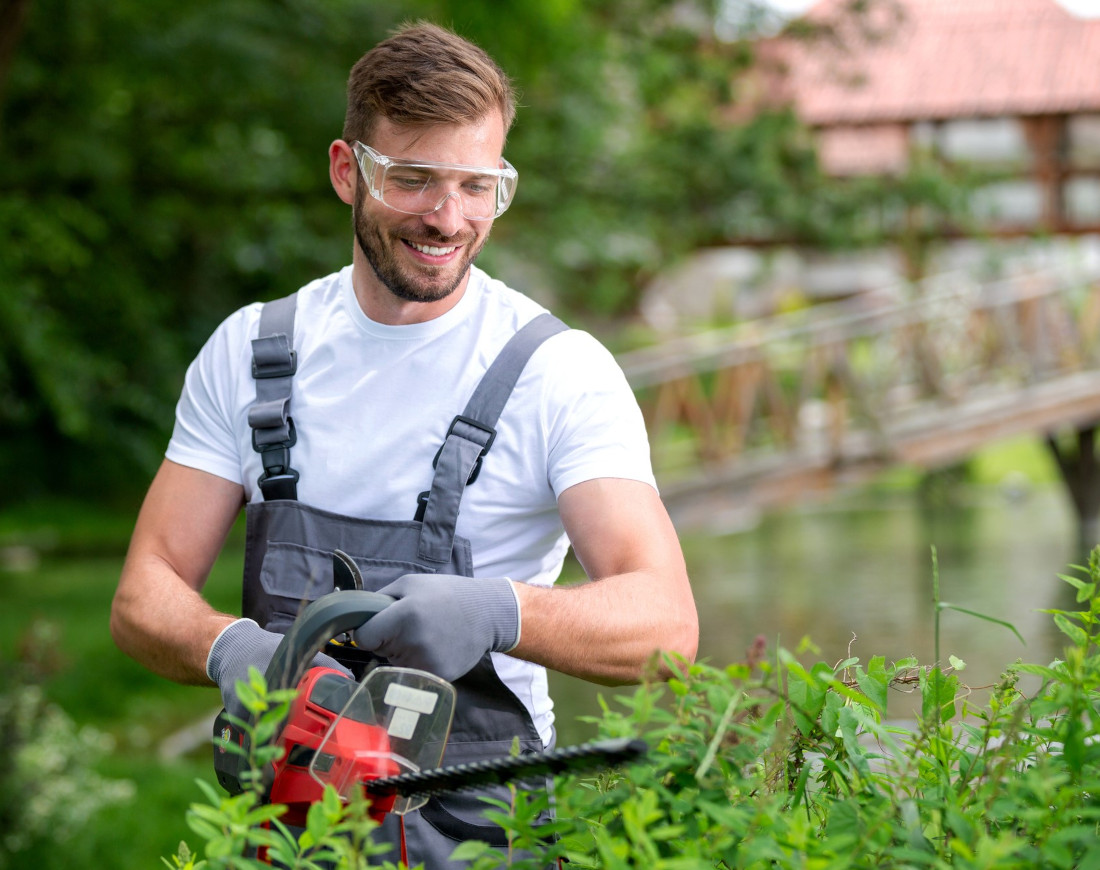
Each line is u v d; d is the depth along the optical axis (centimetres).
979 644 832
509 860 150
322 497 215
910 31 1734
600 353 220
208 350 233
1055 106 2633
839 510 2025
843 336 1460
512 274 1533
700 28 1631
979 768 160
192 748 857
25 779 584
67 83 1388
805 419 1620
